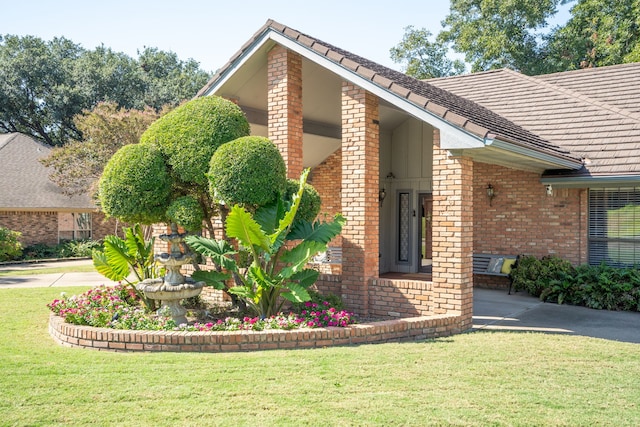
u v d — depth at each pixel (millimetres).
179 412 5406
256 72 12305
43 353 7645
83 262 26484
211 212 10641
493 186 15406
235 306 11062
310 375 6551
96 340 7980
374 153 10891
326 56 10570
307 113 14789
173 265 9609
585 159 13258
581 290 12633
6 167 29656
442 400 5812
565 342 8648
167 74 53875
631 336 9469
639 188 13367
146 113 26906
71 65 45219
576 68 33094
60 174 27812
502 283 15258
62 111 42375
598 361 7535
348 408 5539
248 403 5648
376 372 6715
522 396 6004
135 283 11734
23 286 16062
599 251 13891
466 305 9766
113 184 9242
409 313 10297
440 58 39938
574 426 5223
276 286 9102
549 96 16203
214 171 8969
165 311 9516
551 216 14500
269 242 8789
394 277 15859
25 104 43156
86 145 26609
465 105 12398
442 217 9758
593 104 15062
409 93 9641
